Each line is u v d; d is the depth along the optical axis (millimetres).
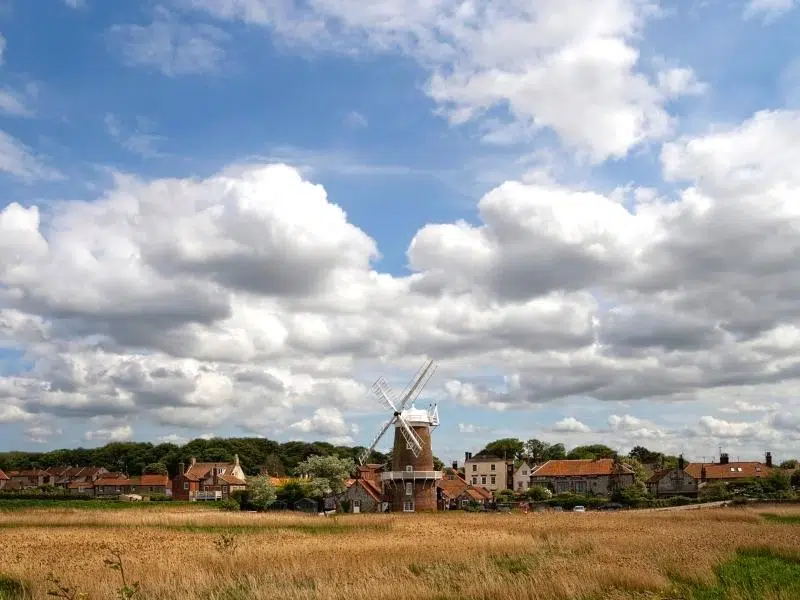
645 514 76000
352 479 122125
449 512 94500
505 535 43844
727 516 66188
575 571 26797
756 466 146750
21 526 62469
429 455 99938
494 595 23328
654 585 25125
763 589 25844
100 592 23328
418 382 103312
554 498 115375
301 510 106500
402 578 25719
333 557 32219
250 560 30719
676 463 179375
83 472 195250
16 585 26172
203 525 63219
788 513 72375
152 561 30328
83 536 49188
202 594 24188
